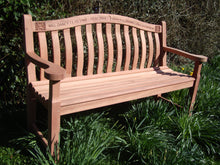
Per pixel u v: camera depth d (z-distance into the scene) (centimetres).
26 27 194
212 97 284
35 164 171
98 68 245
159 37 287
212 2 462
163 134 223
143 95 211
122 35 340
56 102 156
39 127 238
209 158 216
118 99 195
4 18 229
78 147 178
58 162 169
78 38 226
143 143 204
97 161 177
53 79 145
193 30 452
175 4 399
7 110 261
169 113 252
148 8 359
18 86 266
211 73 381
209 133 226
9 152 196
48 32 267
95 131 204
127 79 242
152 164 187
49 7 258
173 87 233
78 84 219
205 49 477
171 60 441
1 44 240
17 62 252
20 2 227
